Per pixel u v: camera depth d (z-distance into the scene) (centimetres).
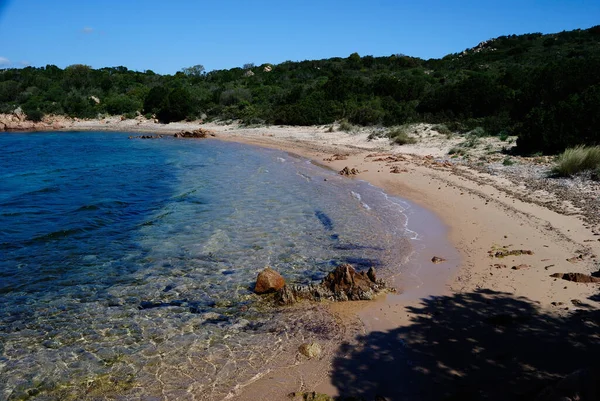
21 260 1063
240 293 870
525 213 1270
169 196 1719
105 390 579
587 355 590
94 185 1977
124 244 1169
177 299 849
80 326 752
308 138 3547
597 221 1141
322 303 813
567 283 809
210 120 5300
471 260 977
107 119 5762
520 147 2223
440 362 602
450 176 1848
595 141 1952
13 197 1739
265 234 1221
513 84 3691
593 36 6731
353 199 1595
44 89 6706
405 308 772
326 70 7506
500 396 522
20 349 682
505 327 677
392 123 3691
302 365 620
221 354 658
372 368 601
